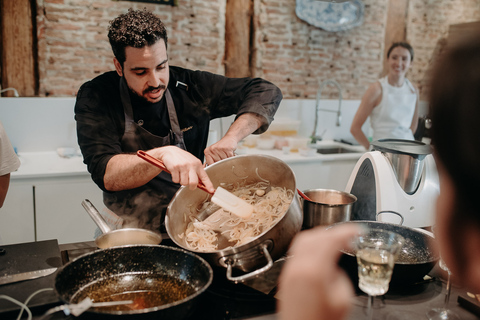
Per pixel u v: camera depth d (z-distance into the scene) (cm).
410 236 135
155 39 160
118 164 151
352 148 420
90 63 379
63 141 353
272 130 418
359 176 180
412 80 511
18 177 284
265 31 436
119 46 160
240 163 146
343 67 480
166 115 194
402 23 494
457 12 490
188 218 143
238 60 433
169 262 112
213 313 105
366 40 482
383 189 168
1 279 113
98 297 103
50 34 362
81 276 107
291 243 117
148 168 145
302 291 38
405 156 168
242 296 113
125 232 131
